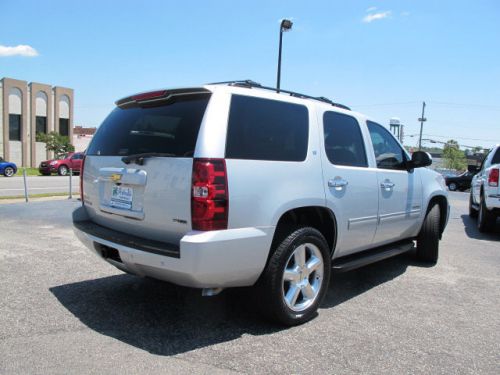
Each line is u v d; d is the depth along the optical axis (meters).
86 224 4.30
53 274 5.22
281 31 17.52
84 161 4.52
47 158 41.94
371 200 4.77
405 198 5.45
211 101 3.46
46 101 41.91
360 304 4.50
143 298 4.45
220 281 3.37
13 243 6.84
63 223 8.75
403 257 6.73
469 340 3.68
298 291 3.88
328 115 4.46
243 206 3.38
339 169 4.32
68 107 43.91
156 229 3.53
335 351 3.38
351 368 3.13
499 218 12.18
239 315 4.05
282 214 3.64
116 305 4.24
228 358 3.21
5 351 3.22
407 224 5.62
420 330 3.86
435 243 6.20
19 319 3.83
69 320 3.84
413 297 4.79
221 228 3.26
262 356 3.26
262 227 3.49
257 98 3.76
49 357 3.15
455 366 3.21
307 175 3.94
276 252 3.66
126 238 3.65
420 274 5.75
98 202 4.17
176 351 3.30
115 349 3.30
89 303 4.27
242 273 3.44
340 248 4.45
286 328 3.81
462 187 30.86
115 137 4.09
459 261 6.57
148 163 3.54
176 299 4.44
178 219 3.33
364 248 4.94
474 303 4.64
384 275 5.67
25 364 3.04
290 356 3.28
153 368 3.03
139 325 3.77
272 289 3.63
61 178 26.55
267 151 3.67
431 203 6.27
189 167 3.28
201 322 3.87
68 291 4.62
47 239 7.18
